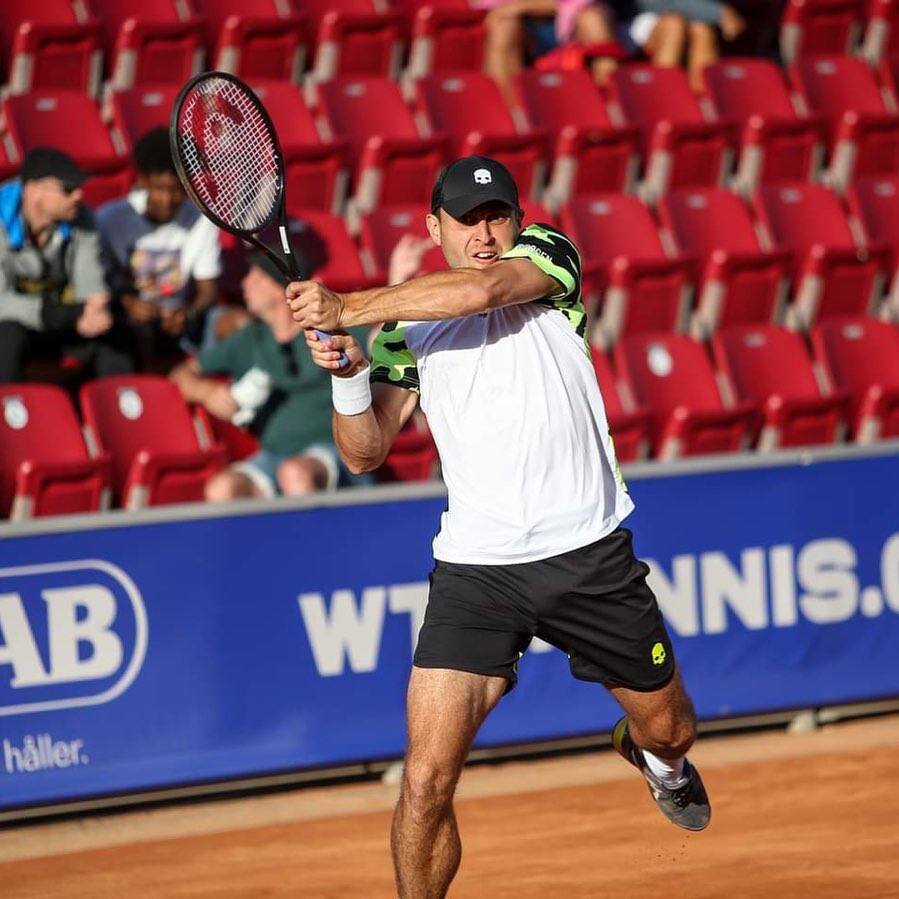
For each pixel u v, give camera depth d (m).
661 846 18.75
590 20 39.16
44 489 23.56
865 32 42.88
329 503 21.88
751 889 16.97
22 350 25.91
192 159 13.28
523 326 13.44
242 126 13.68
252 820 20.92
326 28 36.56
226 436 27.02
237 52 35.38
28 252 26.00
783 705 23.80
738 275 32.19
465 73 36.69
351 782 22.50
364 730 22.06
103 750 20.86
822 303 33.47
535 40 40.25
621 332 31.31
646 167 36.75
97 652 20.84
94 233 26.61
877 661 24.28
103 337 26.86
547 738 22.98
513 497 13.24
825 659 24.00
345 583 21.95
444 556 13.52
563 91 37.25
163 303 27.23
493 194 13.12
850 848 18.30
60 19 35.19
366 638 22.08
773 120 36.44
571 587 13.34
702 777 21.89
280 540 21.67
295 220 29.80
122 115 32.50
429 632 13.35
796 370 30.95
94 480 23.94
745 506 23.53
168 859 19.28
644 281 31.36
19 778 20.47
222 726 21.39
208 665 21.34
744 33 41.94
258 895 17.59
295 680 21.73
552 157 35.53
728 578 23.48
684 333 31.97
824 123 37.16
